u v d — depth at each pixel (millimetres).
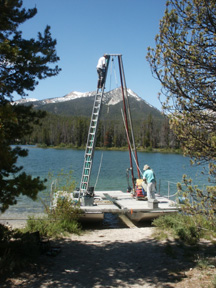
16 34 6500
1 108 4758
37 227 8727
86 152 11539
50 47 6816
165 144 106375
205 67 5281
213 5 5055
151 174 11617
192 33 5340
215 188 5855
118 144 129750
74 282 5215
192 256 6664
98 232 9797
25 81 6207
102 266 6176
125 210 10945
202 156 5672
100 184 25859
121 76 13188
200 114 5379
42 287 4887
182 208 6160
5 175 5430
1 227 6227
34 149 113750
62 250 7320
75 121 160625
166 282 5227
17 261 5535
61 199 10039
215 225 6031
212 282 4906
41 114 6309
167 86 5473
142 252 7211
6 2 5430
